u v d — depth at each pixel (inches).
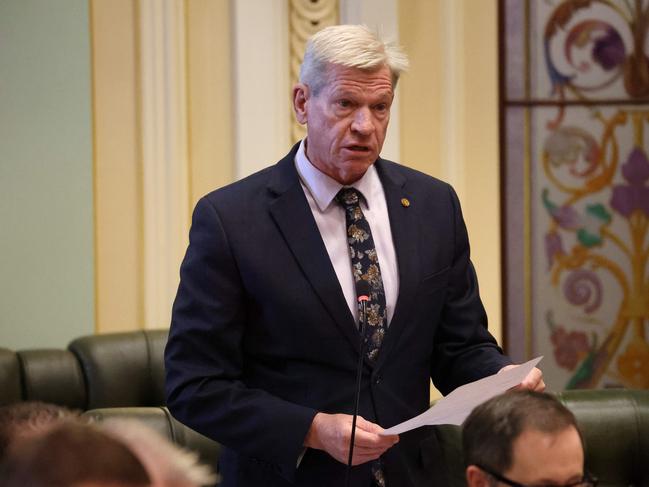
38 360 407.5
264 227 280.1
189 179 517.0
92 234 507.5
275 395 278.4
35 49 499.8
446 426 337.1
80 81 504.4
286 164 291.3
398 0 531.8
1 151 498.3
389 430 244.2
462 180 542.9
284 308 274.4
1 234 500.4
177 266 514.3
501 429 194.5
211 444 352.8
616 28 571.8
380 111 276.2
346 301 278.7
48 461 95.4
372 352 277.3
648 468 327.9
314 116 277.0
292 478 263.6
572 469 191.2
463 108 541.3
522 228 568.1
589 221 573.9
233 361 279.4
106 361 412.2
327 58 271.3
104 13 504.7
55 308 506.9
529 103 566.3
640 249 578.2
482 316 304.7
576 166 571.8
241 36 514.0
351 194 287.0
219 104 518.9
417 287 283.4
